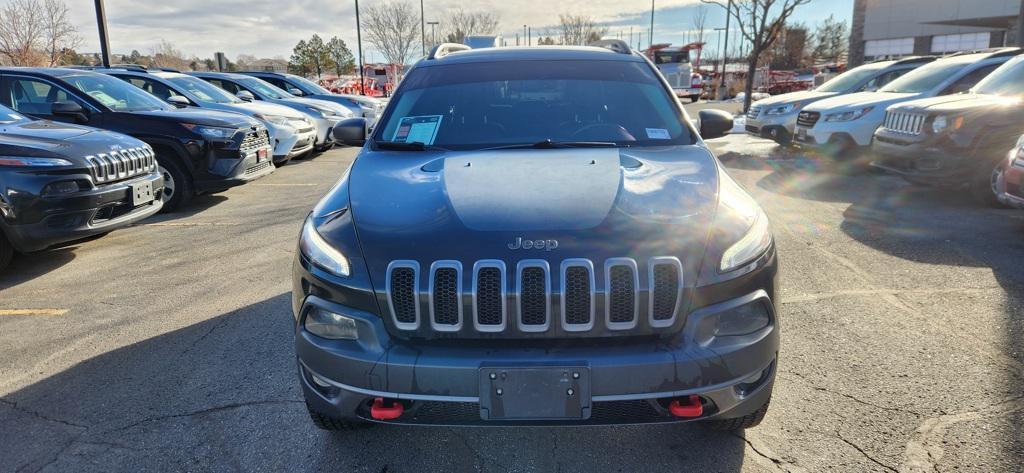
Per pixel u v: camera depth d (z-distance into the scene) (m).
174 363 3.47
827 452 2.55
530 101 3.50
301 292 2.38
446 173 2.71
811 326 3.74
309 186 8.99
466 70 3.77
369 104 15.33
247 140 7.59
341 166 11.09
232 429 2.82
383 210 2.42
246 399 3.07
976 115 6.40
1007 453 2.49
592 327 2.11
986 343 3.46
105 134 5.51
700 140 3.29
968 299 4.09
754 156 10.87
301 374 2.39
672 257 2.11
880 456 2.51
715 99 34.22
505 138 3.27
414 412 2.18
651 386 2.08
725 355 2.12
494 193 2.46
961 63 8.99
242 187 8.98
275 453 2.65
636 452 2.61
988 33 30.23
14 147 4.73
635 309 2.09
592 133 3.29
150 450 2.68
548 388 2.06
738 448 2.61
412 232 2.25
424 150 3.19
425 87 3.67
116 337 3.84
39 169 4.70
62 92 7.23
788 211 6.62
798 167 9.59
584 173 2.64
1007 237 5.46
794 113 10.77
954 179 6.59
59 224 4.82
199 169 7.23
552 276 2.09
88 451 2.68
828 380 3.11
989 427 2.67
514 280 2.09
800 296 4.22
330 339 2.24
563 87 3.58
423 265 2.13
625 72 3.72
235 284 4.75
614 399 2.08
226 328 3.93
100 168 5.04
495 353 2.10
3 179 4.65
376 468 2.55
